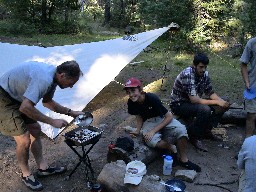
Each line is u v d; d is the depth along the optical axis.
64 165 3.96
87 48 6.23
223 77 7.57
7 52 6.04
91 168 3.65
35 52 6.09
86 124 3.53
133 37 6.54
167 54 9.72
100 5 23.95
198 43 10.52
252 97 4.34
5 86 3.17
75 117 3.59
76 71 3.12
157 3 11.42
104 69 5.76
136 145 3.95
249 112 4.41
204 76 4.27
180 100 4.35
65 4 13.92
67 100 5.16
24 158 3.46
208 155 4.30
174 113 4.47
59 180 3.69
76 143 3.39
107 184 3.33
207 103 4.15
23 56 5.97
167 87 6.79
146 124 3.96
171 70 8.04
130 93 3.72
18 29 12.64
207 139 4.70
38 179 3.70
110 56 6.02
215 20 10.96
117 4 18.25
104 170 3.40
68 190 3.52
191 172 3.76
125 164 3.51
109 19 18.17
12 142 4.54
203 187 3.63
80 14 17.14
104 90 6.50
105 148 4.38
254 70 4.30
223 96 6.36
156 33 6.83
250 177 2.22
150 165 3.96
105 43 6.39
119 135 4.75
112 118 5.31
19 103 3.27
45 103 3.48
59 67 3.11
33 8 13.74
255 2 9.82
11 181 3.67
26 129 3.33
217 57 9.69
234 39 11.03
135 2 17.28
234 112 5.06
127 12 17.69
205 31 10.99
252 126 4.50
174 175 3.78
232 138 4.75
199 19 10.95
